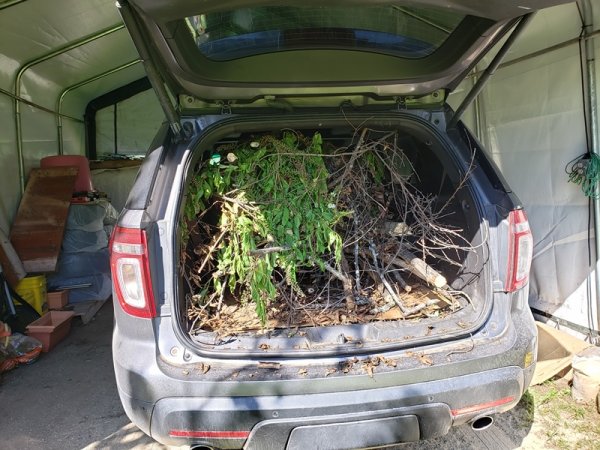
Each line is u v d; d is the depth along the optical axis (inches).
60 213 190.7
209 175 87.0
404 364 68.7
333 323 81.4
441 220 98.3
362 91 85.7
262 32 76.9
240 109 84.6
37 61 199.5
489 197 82.1
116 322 73.0
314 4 60.4
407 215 102.6
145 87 302.0
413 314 84.7
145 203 71.2
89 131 292.0
